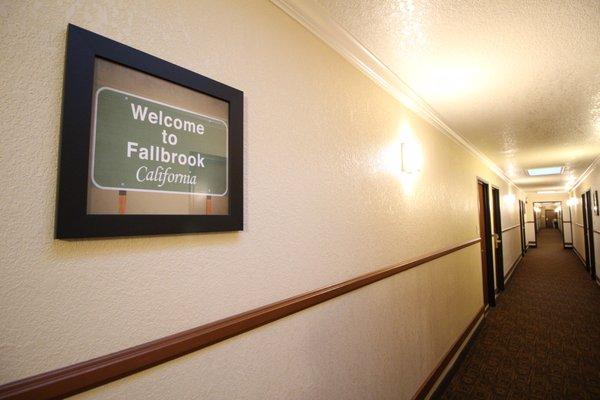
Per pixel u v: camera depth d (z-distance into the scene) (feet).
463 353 9.57
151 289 2.39
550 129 9.75
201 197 2.70
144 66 2.35
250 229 3.21
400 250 6.49
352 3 3.96
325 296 4.15
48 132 1.93
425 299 7.53
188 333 2.58
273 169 3.53
